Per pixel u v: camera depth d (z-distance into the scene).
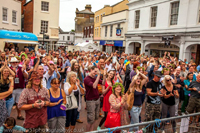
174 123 4.82
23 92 3.54
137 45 20.81
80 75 5.54
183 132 4.37
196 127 4.97
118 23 22.83
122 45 21.97
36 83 3.60
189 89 5.64
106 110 4.79
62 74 9.35
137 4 19.31
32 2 22.25
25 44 18.59
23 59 7.76
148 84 4.84
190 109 5.61
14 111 6.12
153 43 17.86
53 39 23.91
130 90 4.71
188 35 13.88
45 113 3.77
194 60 14.14
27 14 23.83
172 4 15.38
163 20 16.16
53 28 23.84
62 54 12.38
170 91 4.82
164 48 16.89
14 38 16.47
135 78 4.58
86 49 25.17
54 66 5.55
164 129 4.71
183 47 14.33
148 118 4.87
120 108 4.31
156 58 9.33
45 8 23.17
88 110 4.58
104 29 27.41
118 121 4.22
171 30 15.32
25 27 24.53
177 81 6.25
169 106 4.97
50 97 3.93
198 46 13.88
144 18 18.41
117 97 4.33
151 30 17.48
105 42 26.50
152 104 4.84
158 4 16.59
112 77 4.96
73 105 4.52
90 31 37.09
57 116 3.98
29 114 3.59
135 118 4.69
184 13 14.20
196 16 13.34
